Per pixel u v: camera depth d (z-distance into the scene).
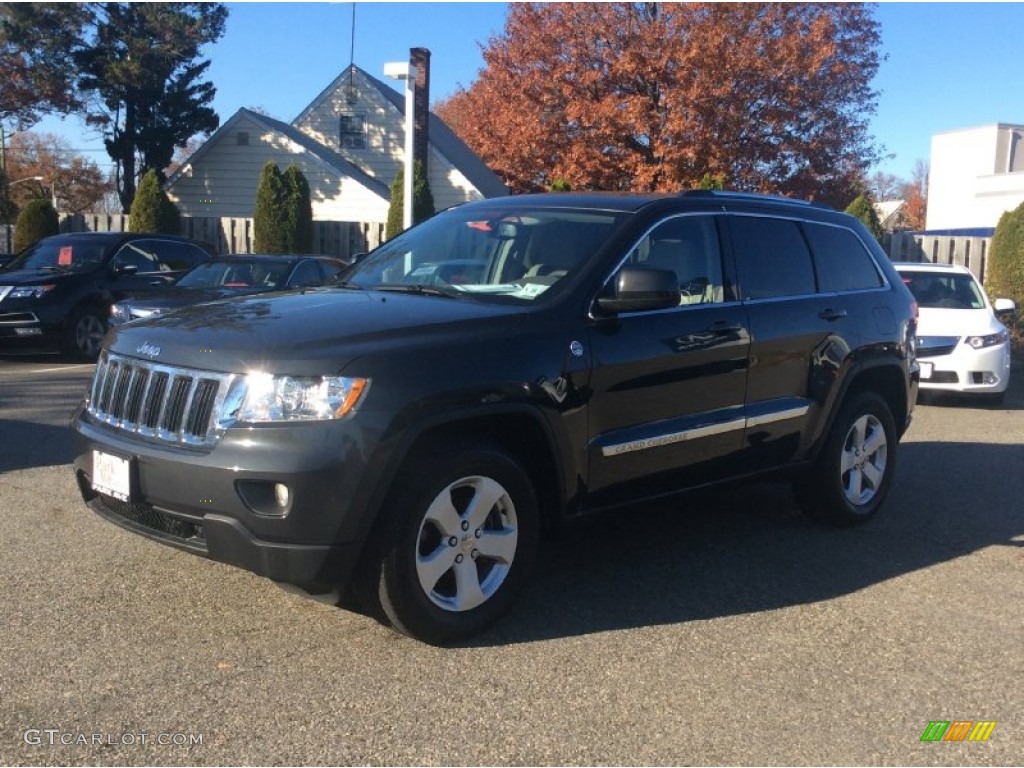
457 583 4.28
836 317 6.06
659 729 3.65
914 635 4.63
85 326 13.16
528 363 4.36
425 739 3.52
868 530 6.39
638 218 5.11
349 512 3.86
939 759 3.52
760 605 4.96
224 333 4.20
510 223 5.38
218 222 21.88
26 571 5.04
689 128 27.33
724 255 5.51
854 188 31.44
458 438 4.27
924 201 69.00
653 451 4.93
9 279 12.88
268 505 3.86
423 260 5.44
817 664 4.27
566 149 29.83
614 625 4.62
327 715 3.66
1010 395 12.91
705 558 5.71
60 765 3.27
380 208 28.27
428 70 28.23
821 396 5.94
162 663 4.04
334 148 32.53
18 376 11.72
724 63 27.05
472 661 4.17
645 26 28.00
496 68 30.75
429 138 29.61
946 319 11.68
